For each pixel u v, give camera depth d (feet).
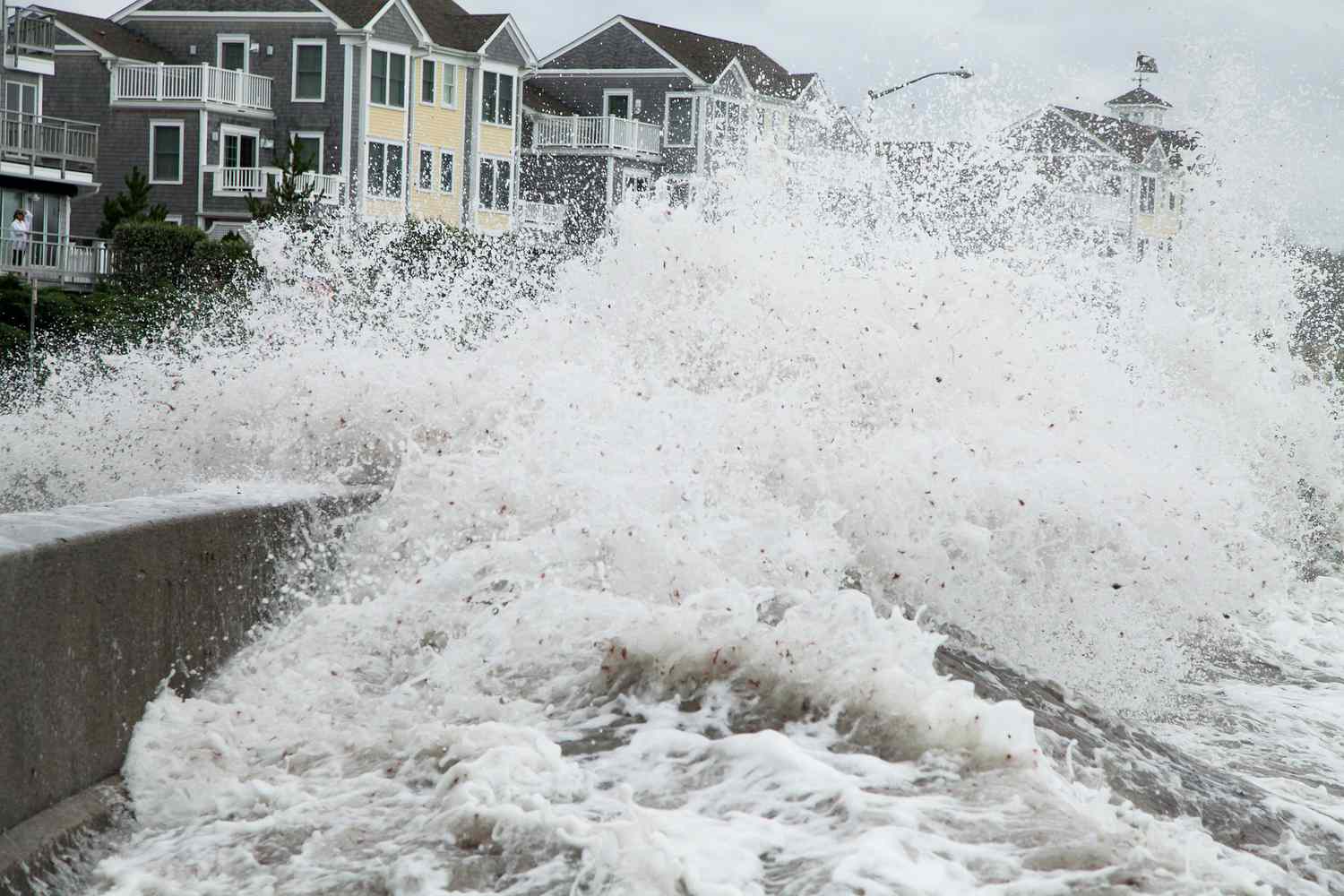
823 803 36.76
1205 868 32.76
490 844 35.99
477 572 56.24
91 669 40.86
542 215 517.14
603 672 47.06
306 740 45.21
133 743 43.32
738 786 38.68
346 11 457.27
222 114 451.94
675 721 43.78
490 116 505.66
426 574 56.18
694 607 47.32
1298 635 88.12
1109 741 54.13
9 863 34.06
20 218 362.12
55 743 38.47
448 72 490.90
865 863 32.53
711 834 34.96
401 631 53.93
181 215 451.94
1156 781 50.83
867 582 66.90
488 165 507.71
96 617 41.14
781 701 44.24
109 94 453.58
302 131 463.83
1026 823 35.22
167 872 36.78
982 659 60.90
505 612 51.47
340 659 52.03
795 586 59.88
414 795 40.11
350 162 460.14
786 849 34.22
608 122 518.78
